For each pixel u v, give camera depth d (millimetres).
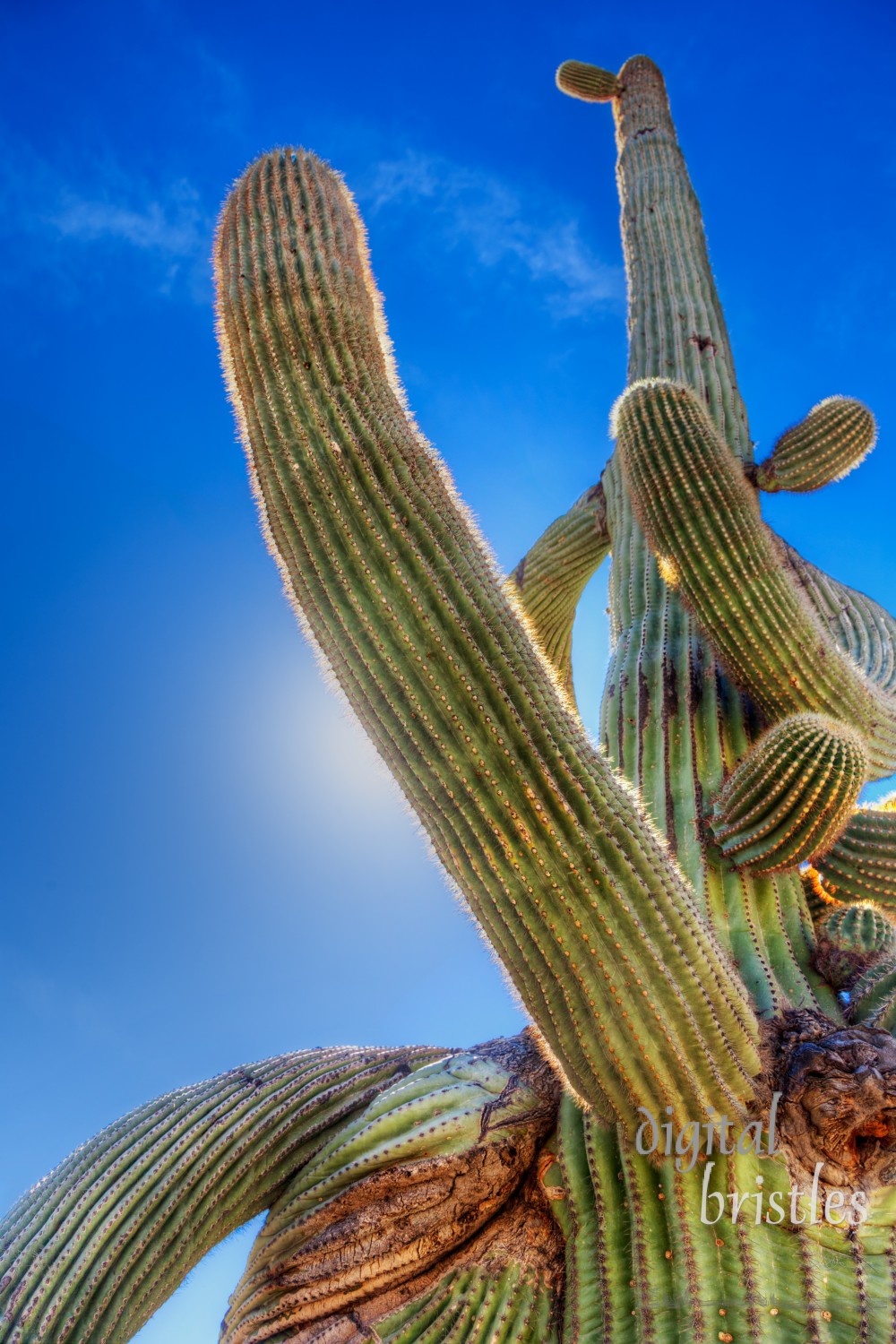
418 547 3564
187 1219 3859
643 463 4762
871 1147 3512
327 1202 3830
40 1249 3734
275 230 4066
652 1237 3316
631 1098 3357
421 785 3408
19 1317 3607
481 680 3422
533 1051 4156
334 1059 4363
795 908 4465
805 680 4605
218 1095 4164
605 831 3355
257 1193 4000
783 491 5625
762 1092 3512
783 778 4105
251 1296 3918
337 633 3525
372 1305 3748
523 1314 3557
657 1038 3295
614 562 5918
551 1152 3814
